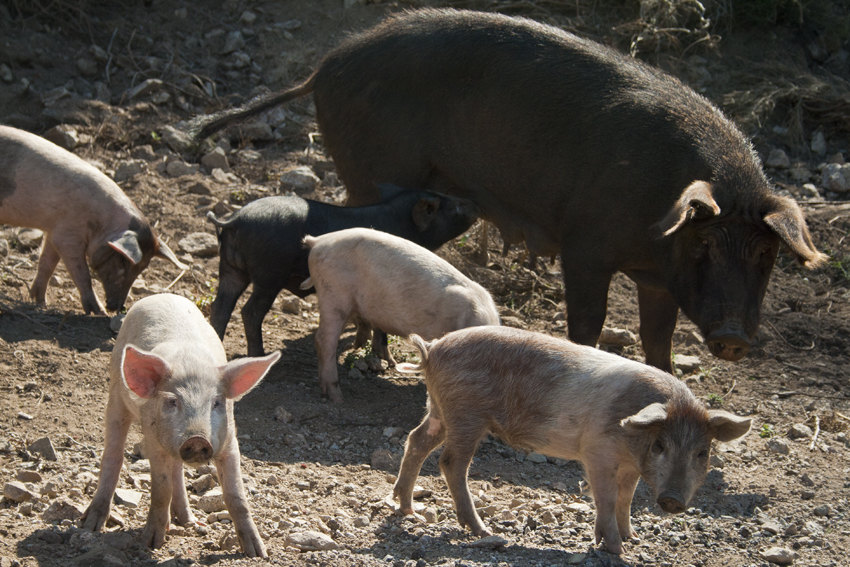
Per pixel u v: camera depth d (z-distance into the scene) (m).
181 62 14.33
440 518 6.10
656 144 7.84
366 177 9.82
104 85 13.72
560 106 8.43
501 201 9.13
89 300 9.20
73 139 12.43
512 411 5.57
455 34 9.09
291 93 10.45
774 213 6.91
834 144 14.30
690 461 4.94
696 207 6.95
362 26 14.97
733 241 7.16
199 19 15.10
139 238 9.20
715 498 6.82
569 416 5.39
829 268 11.38
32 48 13.67
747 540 6.04
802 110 14.47
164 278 10.30
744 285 7.16
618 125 8.08
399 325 7.42
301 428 7.37
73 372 7.53
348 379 8.52
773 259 7.27
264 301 8.33
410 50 9.27
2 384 7.15
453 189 9.51
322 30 15.00
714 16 15.34
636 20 14.95
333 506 6.09
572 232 8.36
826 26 15.65
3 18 13.80
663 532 6.02
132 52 14.21
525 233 9.09
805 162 13.84
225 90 14.21
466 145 9.02
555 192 8.48
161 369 4.65
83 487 5.83
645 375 5.28
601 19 15.25
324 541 5.31
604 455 5.28
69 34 14.22
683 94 8.24
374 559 5.14
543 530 5.91
